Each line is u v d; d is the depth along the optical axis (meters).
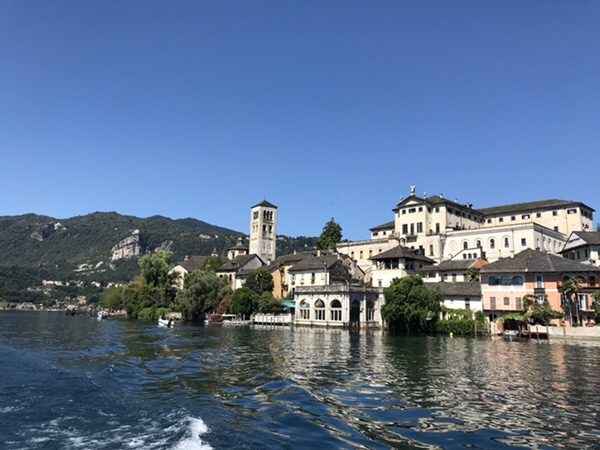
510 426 22.55
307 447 19.17
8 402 26.80
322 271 108.44
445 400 27.95
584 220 119.50
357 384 32.84
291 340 67.19
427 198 127.25
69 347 56.69
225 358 46.53
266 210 166.88
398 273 100.94
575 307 75.19
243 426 21.95
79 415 23.89
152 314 132.25
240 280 137.12
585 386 32.38
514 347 58.75
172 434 20.64
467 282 89.56
